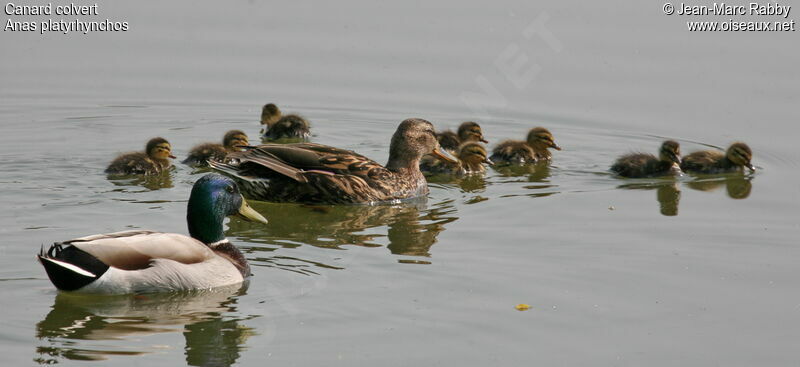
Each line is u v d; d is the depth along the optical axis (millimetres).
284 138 20953
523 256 13805
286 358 10328
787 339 11188
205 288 11945
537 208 16359
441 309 11766
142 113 22234
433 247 14156
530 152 19609
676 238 14742
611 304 12094
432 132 17438
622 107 22297
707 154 19078
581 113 22234
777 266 13562
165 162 18438
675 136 21000
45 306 11398
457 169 18750
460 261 13508
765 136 20484
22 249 13430
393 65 24250
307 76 23969
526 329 11281
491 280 12773
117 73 24047
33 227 14508
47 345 10383
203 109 22594
